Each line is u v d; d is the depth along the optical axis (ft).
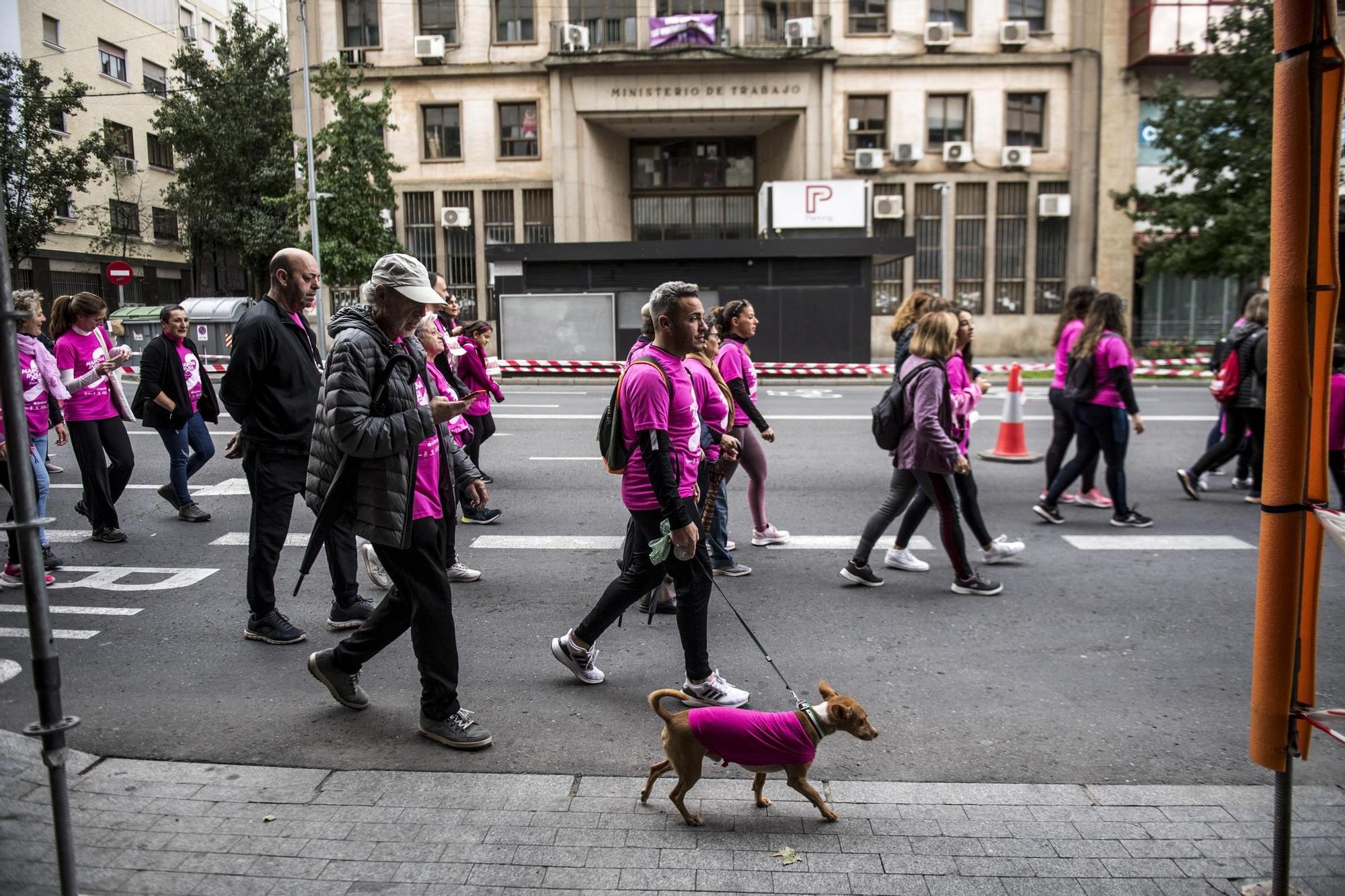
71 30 100.37
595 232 94.38
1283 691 8.35
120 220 109.81
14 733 12.27
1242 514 25.61
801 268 72.49
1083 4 88.28
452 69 91.61
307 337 16.14
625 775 11.35
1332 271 7.95
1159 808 10.52
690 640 13.10
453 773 11.36
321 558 21.79
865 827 10.08
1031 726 12.85
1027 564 20.92
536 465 32.99
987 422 43.06
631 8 91.25
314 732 12.59
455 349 25.04
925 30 88.48
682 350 12.82
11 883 8.82
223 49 109.70
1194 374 64.13
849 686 14.21
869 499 27.45
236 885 8.96
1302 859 9.43
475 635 16.52
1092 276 90.89
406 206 94.32
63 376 22.67
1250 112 69.62
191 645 16.03
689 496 12.97
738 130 96.63
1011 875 9.18
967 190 91.04
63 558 21.76
